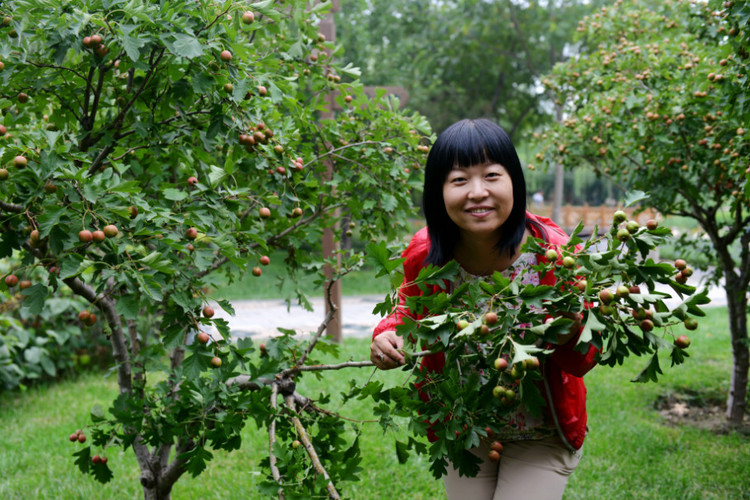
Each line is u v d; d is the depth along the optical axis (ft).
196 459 6.90
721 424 16.43
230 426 6.90
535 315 5.20
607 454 14.05
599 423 16.06
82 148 7.46
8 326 19.84
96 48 6.20
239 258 6.70
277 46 9.82
